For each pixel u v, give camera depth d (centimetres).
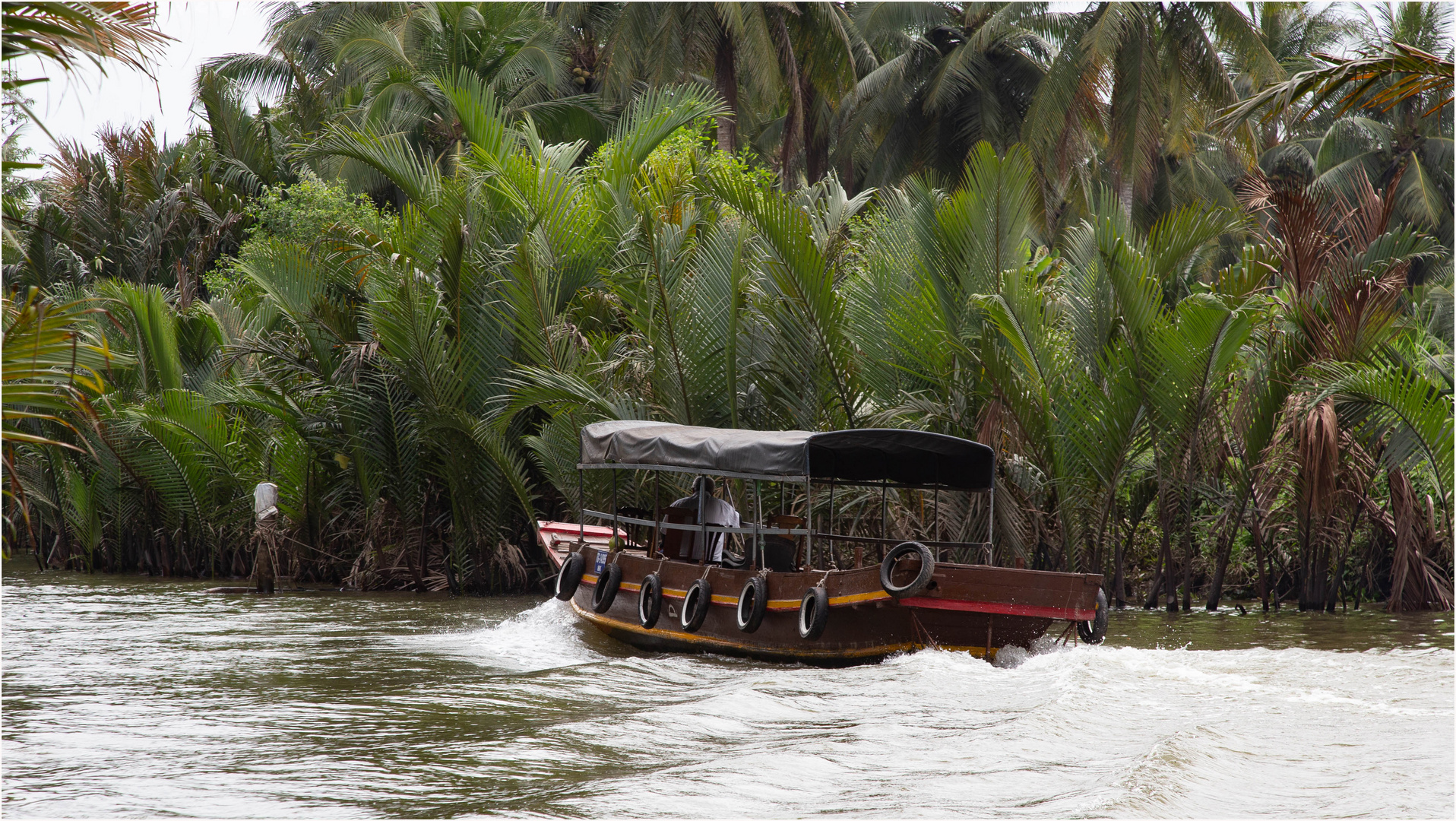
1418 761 1706
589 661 2986
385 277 4466
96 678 2642
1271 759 1720
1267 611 4022
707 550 3303
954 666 2628
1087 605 2678
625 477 4166
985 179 3681
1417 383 3491
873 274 3866
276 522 4959
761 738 1942
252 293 6059
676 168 4738
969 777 1641
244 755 1853
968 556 3747
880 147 9162
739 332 3984
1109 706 2169
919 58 8750
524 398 4122
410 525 4947
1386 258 4034
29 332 1659
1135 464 4153
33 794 1612
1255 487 3972
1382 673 2552
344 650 3141
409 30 7781
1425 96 8756
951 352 3766
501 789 1620
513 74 7856
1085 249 3975
